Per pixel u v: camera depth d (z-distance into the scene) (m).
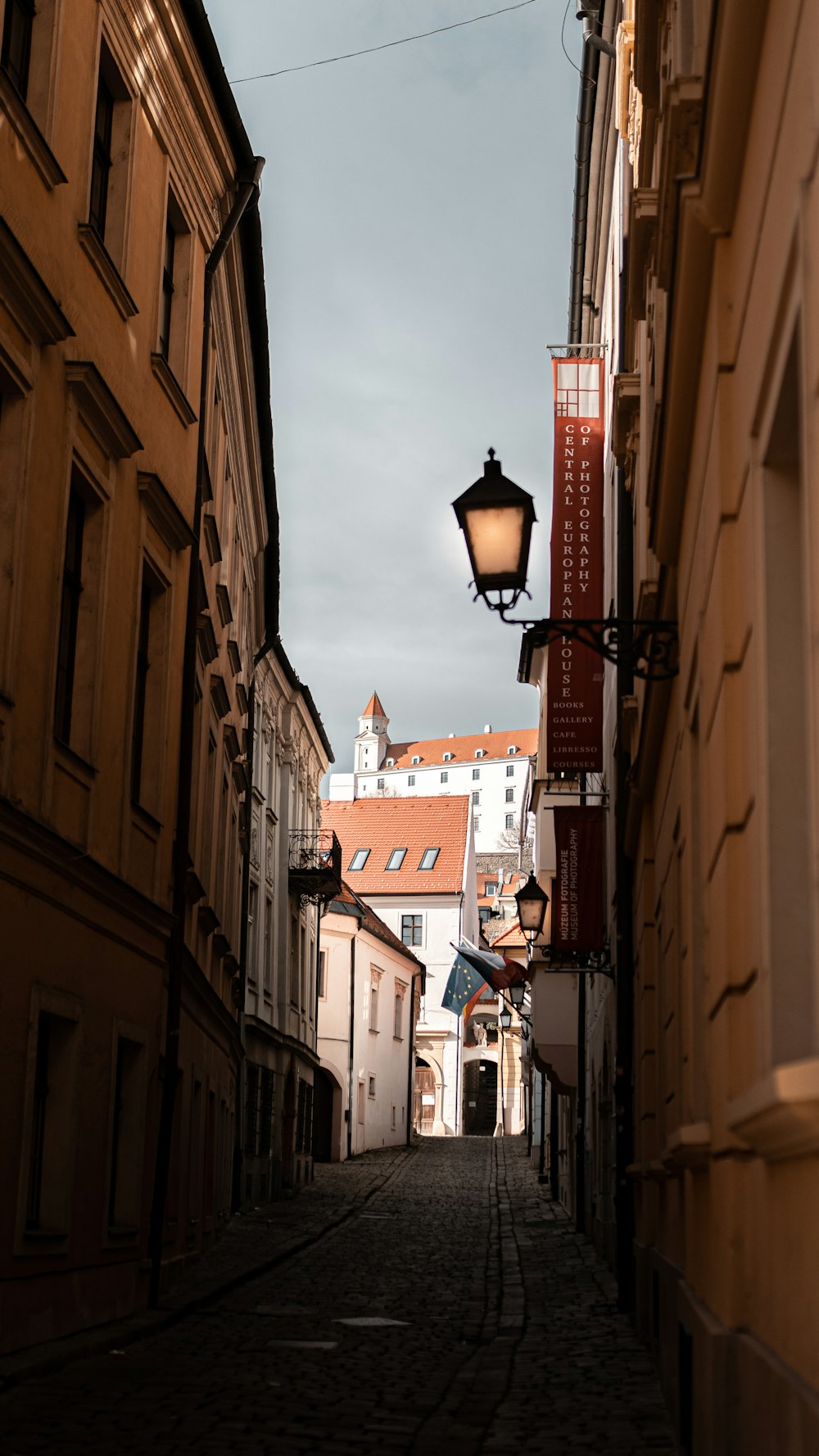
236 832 24.78
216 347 18.73
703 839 6.53
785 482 4.76
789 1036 4.44
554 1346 11.93
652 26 9.46
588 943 19.20
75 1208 11.45
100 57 12.52
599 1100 20.81
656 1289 10.80
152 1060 14.19
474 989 52.69
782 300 4.13
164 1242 15.20
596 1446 7.71
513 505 8.64
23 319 10.28
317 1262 19.41
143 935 13.82
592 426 18.19
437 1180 40.41
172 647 15.02
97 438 12.15
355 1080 50.56
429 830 76.81
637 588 14.81
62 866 11.02
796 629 4.67
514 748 179.75
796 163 3.97
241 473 23.11
